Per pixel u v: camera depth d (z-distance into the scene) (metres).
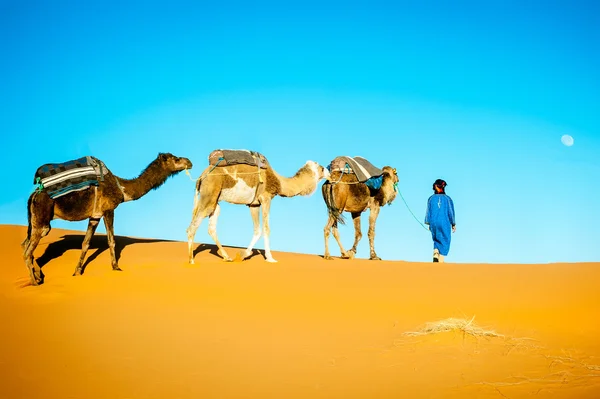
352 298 12.56
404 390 7.77
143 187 16.08
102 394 8.14
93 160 15.44
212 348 9.88
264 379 8.49
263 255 18.47
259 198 16.86
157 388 8.29
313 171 17.89
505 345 9.27
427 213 18.88
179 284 13.92
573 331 9.99
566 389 7.32
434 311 11.45
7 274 15.41
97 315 11.82
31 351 9.84
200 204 16.22
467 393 7.46
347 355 9.31
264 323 11.20
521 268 14.84
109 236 15.54
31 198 14.54
